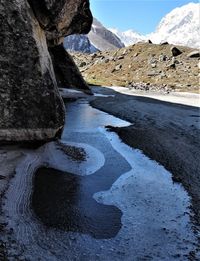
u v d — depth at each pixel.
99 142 18.22
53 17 16.58
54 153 14.84
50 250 8.73
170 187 12.61
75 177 13.19
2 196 10.78
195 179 13.34
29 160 13.63
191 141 18.67
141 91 50.62
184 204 11.32
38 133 14.82
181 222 10.23
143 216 10.55
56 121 15.35
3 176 11.96
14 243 8.77
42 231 9.48
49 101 15.11
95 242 9.17
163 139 18.83
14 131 14.27
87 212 10.66
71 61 44.78
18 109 14.30
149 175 13.71
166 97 41.75
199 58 73.12
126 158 15.70
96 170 14.09
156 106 32.06
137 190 12.30
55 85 16.02
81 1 18.81
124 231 9.71
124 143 18.08
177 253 8.81
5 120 14.06
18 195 11.11
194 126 22.77
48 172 13.23
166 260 8.55
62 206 10.89
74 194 11.78
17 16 14.46
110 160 15.35
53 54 43.28
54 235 9.37
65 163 14.24
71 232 9.56
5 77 14.05
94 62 88.19
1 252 8.34
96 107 31.42
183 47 80.06
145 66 74.19
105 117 26.22
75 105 32.94
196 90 53.66
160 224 10.10
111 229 9.80
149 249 8.96
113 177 13.43
